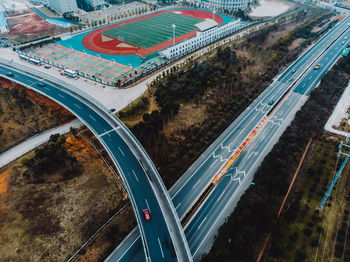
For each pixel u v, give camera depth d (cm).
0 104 11225
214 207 7325
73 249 6272
